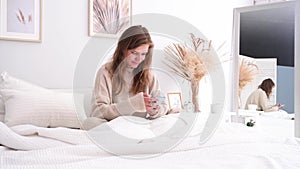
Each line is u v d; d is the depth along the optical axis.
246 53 3.57
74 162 1.36
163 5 3.23
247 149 1.67
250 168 1.32
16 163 1.34
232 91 3.69
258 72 3.45
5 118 2.11
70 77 2.71
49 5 2.61
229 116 3.44
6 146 1.68
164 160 1.44
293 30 3.20
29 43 2.53
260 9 3.47
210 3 3.57
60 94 2.26
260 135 2.07
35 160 1.35
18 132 1.73
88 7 2.79
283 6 3.28
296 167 1.37
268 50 3.39
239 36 3.65
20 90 2.27
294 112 3.14
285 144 1.86
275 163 1.39
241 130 2.36
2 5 2.40
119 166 1.27
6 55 2.44
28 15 2.51
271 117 3.34
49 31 2.61
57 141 1.65
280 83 3.29
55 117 2.12
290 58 3.20
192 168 1.29
